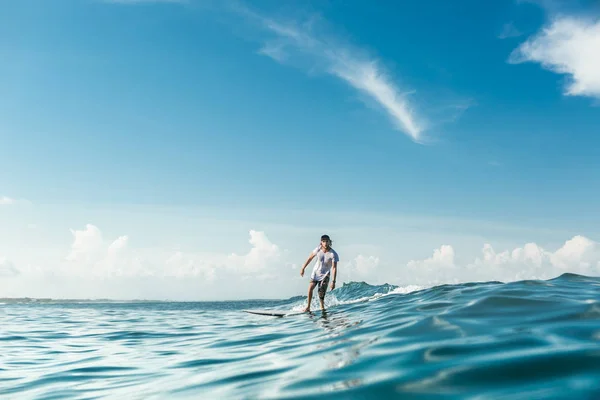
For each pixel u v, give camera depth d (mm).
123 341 8898
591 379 2389
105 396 3635
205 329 10602
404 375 2904
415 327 4863
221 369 4289
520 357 2980
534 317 4547
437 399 2371
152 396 3373
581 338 3375
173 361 5414
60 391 4062
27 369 5574
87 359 6305
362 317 7496
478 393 2387
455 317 5074
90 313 26375
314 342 5352
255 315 15344
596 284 7324
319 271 11328
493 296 6230
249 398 2855
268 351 5195
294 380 3211
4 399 3898
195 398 3090
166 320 16328
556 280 8227
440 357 3268
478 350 3342
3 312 28188
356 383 2869
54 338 9898
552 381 2434
